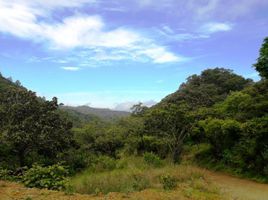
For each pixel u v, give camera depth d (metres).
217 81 57.00
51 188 11.05
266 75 26.73
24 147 26.42
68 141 29.11
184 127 32.19
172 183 13.62
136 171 15.52
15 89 28.72
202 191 13.34
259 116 28.72
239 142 27.17
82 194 10.64
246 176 24.80
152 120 33.59
